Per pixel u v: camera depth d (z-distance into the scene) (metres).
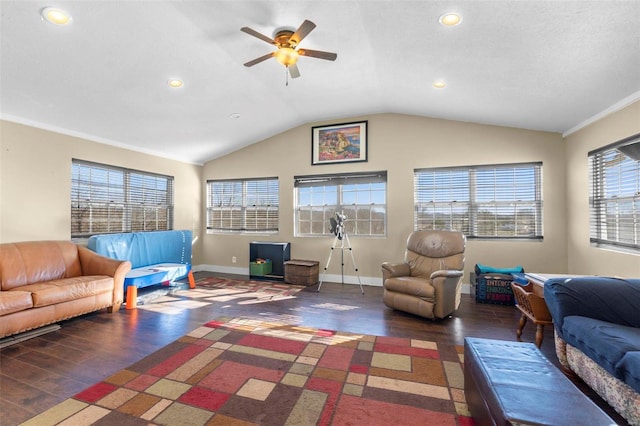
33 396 1.93
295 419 1.73
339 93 4.13
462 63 2.92
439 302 3.24
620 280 2.19
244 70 3.42
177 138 4.95
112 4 2.21
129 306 3.72
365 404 1.86
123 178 4.82
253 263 5.54
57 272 3.51
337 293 4.50
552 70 2.73
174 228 5.68
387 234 4.98
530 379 1.39
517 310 3.71
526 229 4.37
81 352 2.55
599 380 1.82
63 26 2.34
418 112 4.67
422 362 2.40
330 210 5.39
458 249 3.79
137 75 3.14
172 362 2.38
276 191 5.77
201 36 2.71
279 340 2.81
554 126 4.03
